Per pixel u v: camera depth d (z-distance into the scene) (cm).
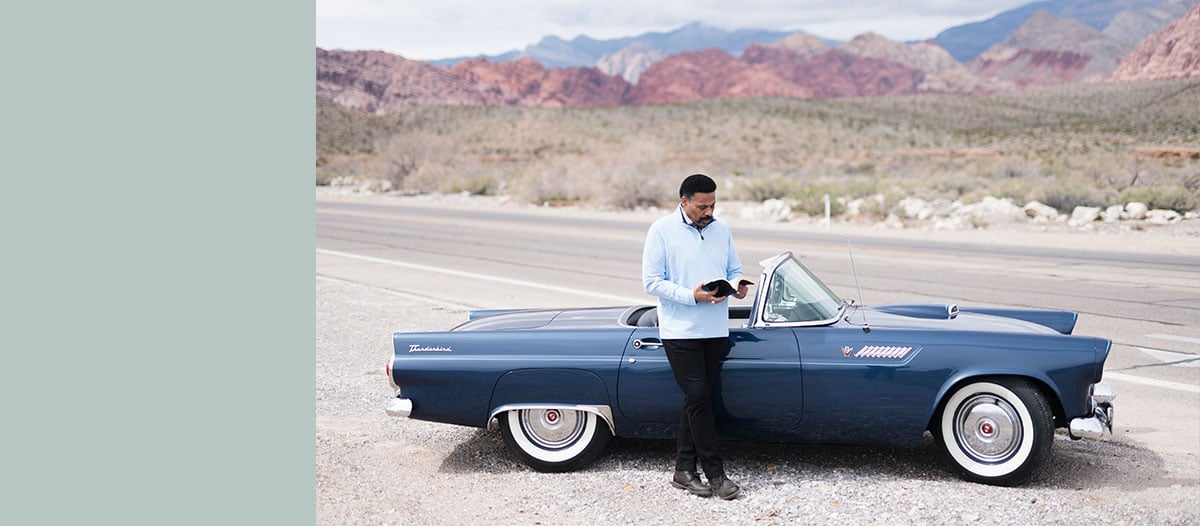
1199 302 1217
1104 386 555
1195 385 800
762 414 553
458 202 3744
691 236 526
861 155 6675
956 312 618
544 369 564
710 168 5388
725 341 534
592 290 1349
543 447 575
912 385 537
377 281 1453
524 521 488
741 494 525
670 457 597
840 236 2169
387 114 10481
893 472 566
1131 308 1173
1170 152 4569
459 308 1177
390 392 762
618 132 9081
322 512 497
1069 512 494
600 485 545
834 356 543
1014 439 536
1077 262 1655
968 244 1981
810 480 550
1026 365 527
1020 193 2794
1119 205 2498
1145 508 502
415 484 547
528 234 2273
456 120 10181
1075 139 6338
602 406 561
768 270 565
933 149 6938
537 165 4141
